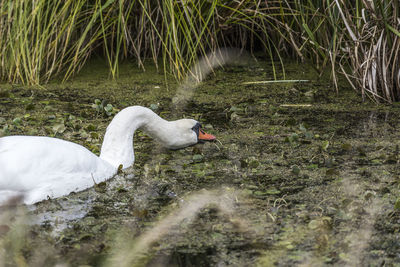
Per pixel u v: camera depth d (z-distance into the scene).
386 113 12.90
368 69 13.68
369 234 7.49
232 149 10.88
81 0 15.05
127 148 9.97
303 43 15.91
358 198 8.62
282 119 12.62
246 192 8.89
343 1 13.51
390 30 13.32
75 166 8.80
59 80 15.47
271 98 14.19
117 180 9.41
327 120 12.50
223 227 7.73
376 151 10.60
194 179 9.48
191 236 7.49
